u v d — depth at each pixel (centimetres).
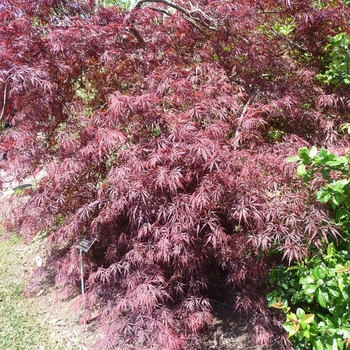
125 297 268
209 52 358
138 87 326
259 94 329
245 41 350
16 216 344
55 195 297
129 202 257
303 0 329
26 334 331
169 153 255
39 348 313
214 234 247
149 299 249
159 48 369
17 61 292
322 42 355
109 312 288
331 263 245
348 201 247
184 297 284
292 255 230
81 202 294
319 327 238
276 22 373
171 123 275
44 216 306
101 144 261
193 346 274
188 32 380
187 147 251
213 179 245
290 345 279
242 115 301
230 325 312
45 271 379
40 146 320
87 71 349
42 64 295
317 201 246
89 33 314
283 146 294
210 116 289
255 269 275
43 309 364
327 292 231
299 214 237
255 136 288
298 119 327
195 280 287
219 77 325
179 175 245
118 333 272
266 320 281
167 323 261
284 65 345
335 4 346
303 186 255
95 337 316
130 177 255
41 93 298
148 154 269
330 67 345
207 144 251
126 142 277
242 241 269
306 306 286
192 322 268
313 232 244
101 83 366
